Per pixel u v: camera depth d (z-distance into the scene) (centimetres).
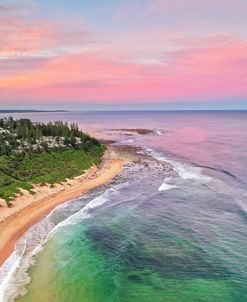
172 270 3206
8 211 4772
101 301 2747
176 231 4122
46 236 4034
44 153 7738
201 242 3784
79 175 7150
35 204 5288
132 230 4184
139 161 8919
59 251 3638
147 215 4725
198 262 3338
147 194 5784
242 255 3447
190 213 4759
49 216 4734
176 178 6962
